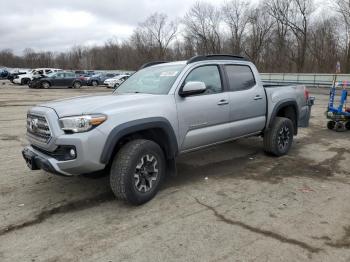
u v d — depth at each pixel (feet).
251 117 19.13
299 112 22.95
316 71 156.25
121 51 281.33
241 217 12.96
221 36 199.72
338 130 31.09
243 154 22.04
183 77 15.84
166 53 241.35
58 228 12.23
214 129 16.96
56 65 353.10
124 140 14.33
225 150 23.00
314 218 12.84
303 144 25.35
